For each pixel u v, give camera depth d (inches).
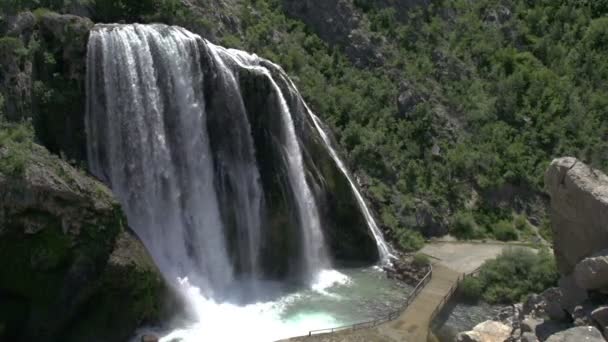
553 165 974.4
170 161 1608.0
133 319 1338.6
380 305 1571.1
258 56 2036.2
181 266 1565.0
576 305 886.4
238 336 1387.8
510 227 2071.9
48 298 1269.7
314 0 2498.8
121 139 1546.5
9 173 1214.3
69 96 1517.0
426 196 2106.3
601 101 2506.2
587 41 2797.7
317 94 2140.7
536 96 2507.4
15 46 1438.2
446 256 1861.5
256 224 1720.0
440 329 1466.5
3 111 1379.2
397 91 2352.4
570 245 965.8
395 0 2682.1
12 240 1238.9
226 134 1713.8
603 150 2300.7
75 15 1641.2
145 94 1584.6
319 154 1898.4
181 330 1403.8
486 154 2245.3
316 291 1653.5
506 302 1624.0
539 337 893.8
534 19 2908.5
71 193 1269.7
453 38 2664.9
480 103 2422.5
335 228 1860.2
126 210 1528.1
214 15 2117.4
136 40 1592.0
